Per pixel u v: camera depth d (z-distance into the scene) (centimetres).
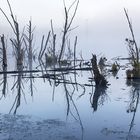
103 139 1045
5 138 1045
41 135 1077
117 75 2745
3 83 2384
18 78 2648
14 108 1524
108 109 1497
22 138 1045
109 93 1917
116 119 1313
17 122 1244
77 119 1306
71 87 2181
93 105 1590
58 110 1480
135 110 1470
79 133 1109
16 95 1897
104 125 1219
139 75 2481
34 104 1623
